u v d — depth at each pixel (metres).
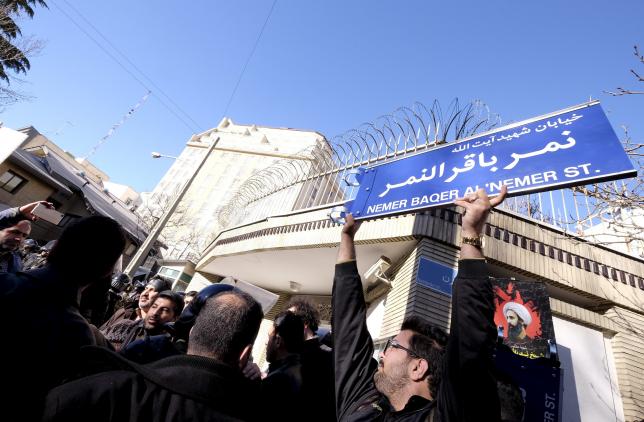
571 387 5.38
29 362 1.13
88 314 2.52
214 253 11.65
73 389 0.96
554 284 5.90
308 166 9.39
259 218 10.11
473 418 1.06
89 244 1.44
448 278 5.40
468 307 1.24
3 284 1.26
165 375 1.03
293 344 2.35
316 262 8.47
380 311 7.20
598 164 1.93
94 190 24.33
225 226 12.80
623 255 6.34
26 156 20.91
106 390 0.96
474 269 1.33
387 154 6.77
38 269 1.39
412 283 5.43
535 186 2.13
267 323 12.13
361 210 3.34
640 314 5.94
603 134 2.03
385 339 5.45
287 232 8.32
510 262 5.67
